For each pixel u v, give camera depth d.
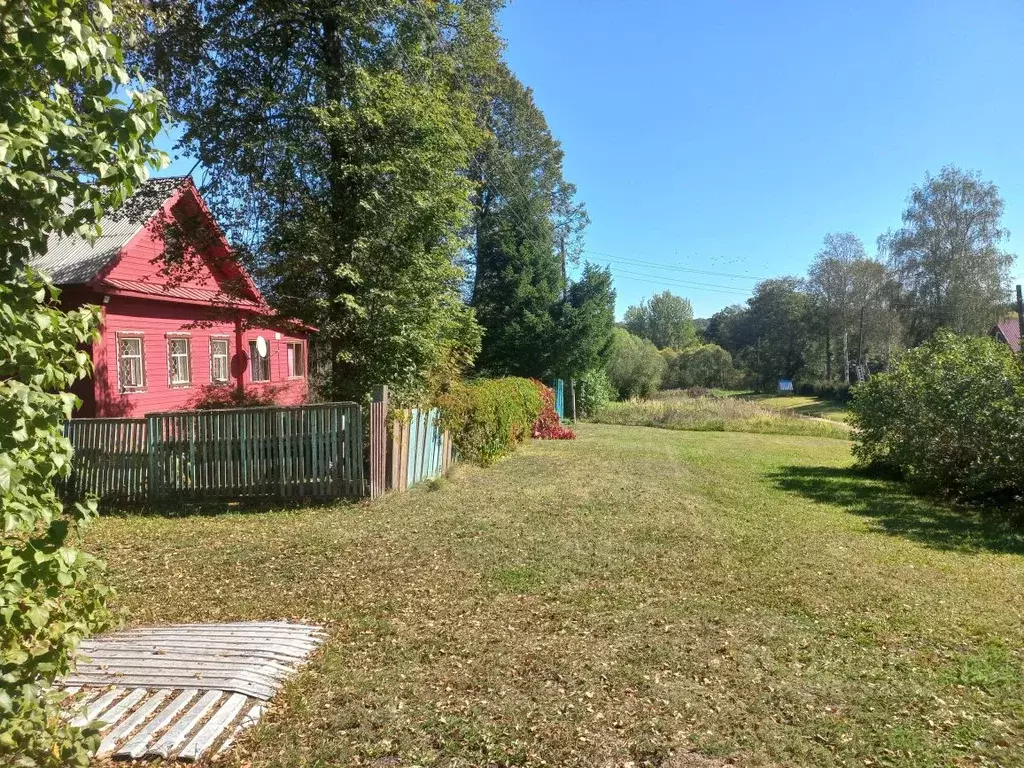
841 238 57.62
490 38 16.34
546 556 7.15
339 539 7.82
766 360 72.75
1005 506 10.99
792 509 10.54
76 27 2.17
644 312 92.88
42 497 2.27
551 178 35.09
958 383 12.23
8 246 2.20
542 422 22.48
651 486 12.05
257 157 13.05
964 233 44.09
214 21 13.30
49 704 2.42
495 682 4.21
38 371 2.15
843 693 4.09
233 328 20.03
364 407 10.57
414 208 13.32
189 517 9.28
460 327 15.85
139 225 15.41
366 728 3.67
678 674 4.33
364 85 12.80
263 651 4.58
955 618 5.50
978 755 3.42
